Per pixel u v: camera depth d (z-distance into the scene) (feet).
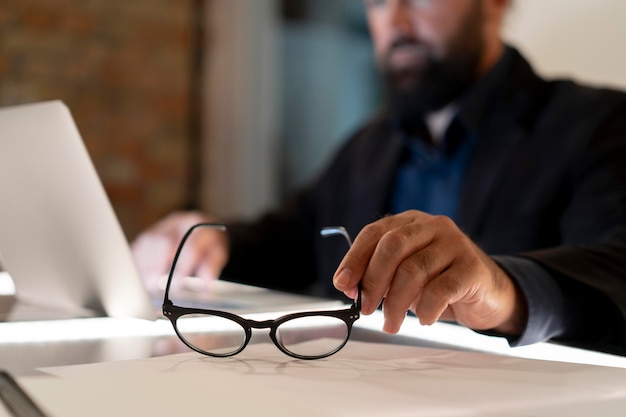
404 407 1.54
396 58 5.44
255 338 2.46
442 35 5.28
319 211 6.09
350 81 11.74
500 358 2.22
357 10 11.65
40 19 10.12
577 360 2.40
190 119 11.16
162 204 10.99
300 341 2.38
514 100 4.91
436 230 2.36
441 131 5.41
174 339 2.44
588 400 1.70
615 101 4.64
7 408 1.49
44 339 2.43
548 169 4.57
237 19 11.27
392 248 2.23
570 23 6.19
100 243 2.55
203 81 11.22
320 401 1.58
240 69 11.32
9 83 10.02
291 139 11.80
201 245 4.47
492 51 5.49
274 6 11.68
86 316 2.87
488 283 2.37
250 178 11.49
